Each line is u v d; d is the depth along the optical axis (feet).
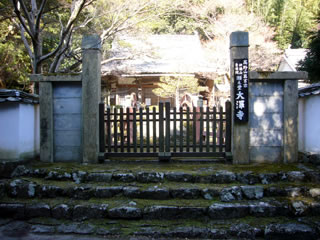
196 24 50.49
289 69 49.26
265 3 62.75
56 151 17.90
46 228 12.20
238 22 42.96
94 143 17.08
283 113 16.83
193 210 12.44
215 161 16.98
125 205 12.82
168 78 43.19
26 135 17.42
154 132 17.08
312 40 26.68
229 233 11.50
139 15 34.14
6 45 36.37
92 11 33.58
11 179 15.43
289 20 64.13
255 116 16.89
